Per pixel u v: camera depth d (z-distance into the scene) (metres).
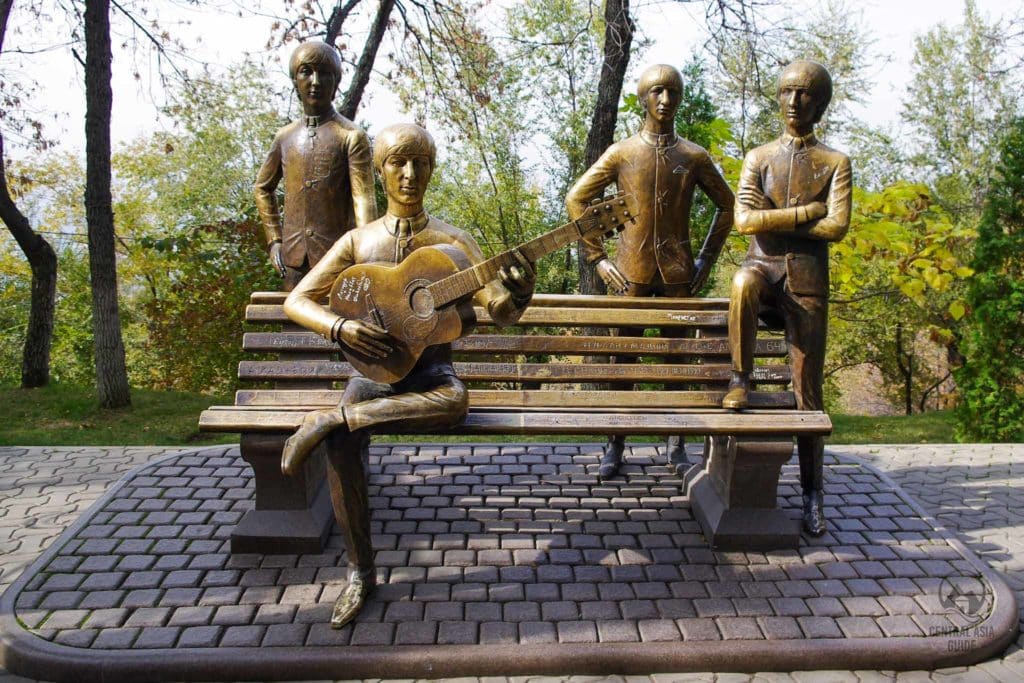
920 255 7.40
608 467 5.10
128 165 21.83
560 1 15.23
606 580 3.80
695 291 4.90
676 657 3.24
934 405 23.36
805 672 3.29
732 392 4.13
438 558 3.96
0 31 9.15
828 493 4.93
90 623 3.36
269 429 3.77
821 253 4.21
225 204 20.55
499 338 4.43
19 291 22.69
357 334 3.27
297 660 3.14
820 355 4.23
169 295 15.14
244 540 3.93
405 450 5.55
